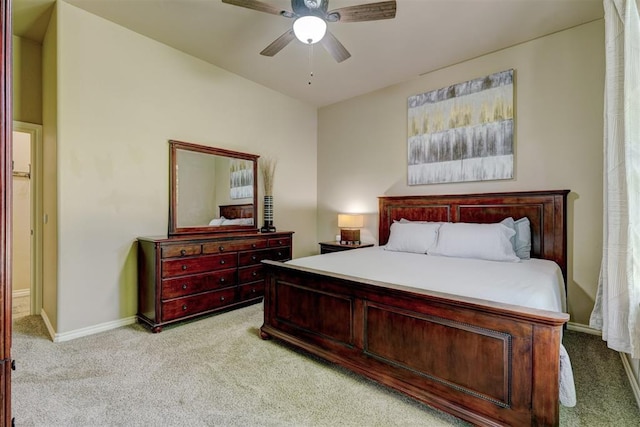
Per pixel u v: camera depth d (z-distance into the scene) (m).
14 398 1.77
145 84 3.07
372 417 1.63
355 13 2.11
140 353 2.34
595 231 2.79
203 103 3.56
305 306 2.28
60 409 1.68
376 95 4.36
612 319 1.77
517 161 3.19
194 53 3.38
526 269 2.29
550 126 3.01
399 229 3.44
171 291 2.81
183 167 3.37
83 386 1.90
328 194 4.98
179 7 2.62
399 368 1.76
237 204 3.88
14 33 2.94
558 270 2.47
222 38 3.09
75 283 2.64
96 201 2.76
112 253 2.86
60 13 2.55
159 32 2.99
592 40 2.79
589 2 2.52
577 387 1.90
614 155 1.79
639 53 1.64
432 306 1.64
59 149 2.55
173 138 3.30
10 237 0.69
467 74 3.50
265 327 2.59
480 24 2.81
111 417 1.62
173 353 2.34
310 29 2.13
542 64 3.04
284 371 2.09
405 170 4.05
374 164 4.39
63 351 2.37
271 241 3.77
